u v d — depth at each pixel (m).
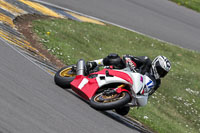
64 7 74.50
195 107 55.16
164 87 56.88
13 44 33.34
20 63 27.06
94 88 23.75
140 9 97.25
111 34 69.81
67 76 26.91
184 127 45.56
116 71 24.58
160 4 108.94
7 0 53.56
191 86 61.34
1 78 20.91
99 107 22.59
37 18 55.03
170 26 92.81
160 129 35.09
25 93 20.05
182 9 111.69
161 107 48.44
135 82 24.33
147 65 25.73
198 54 81.31
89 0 88.00
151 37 80.94
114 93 23.38
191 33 93.56
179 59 73.69
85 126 18.83
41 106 18.97
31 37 43.12
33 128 15.60
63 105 20.95
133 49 67.69
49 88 23.78
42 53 39.16
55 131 16.25
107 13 84.06
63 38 52.16
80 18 71.88
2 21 42.06
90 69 26.30
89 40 60.00
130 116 33.31
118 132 20.98
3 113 15.88
